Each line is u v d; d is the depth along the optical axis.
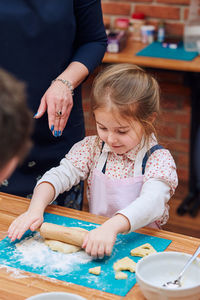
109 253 1.13
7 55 1.57
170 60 2.86
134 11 3.37
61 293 0.88
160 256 1.05
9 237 1.20
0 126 0.67
